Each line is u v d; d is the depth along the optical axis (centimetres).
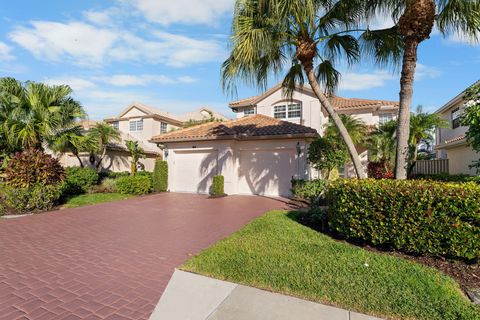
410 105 723
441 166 1766
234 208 1110
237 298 378
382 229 544
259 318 331
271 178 1507
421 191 510
